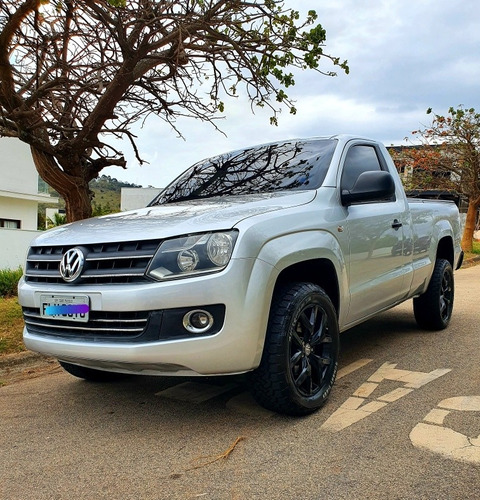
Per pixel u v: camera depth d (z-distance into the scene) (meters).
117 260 3.02
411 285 4.98
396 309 7.16
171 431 3.19
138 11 5.02
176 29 5.27
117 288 2.93
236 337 2.85
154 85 6.41
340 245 3.70
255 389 3.14
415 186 17.89
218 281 2.83
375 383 3.94
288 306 3.13
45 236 3.63
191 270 2.85
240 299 2.86
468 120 17.00
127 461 2.81
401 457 2.70
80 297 3.06
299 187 3.94
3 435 3.29
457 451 2.74
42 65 5.64
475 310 7.09
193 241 2.90
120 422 3.41
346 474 2.54
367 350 4.95
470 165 17.36
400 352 4.84
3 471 2.78
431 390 3.73
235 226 2.96
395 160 18.55
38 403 3.90
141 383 4.27
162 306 2.83
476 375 4.07
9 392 4.23
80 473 2.71
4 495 2.51
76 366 4.13
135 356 2.85
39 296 3.31
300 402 3.18
